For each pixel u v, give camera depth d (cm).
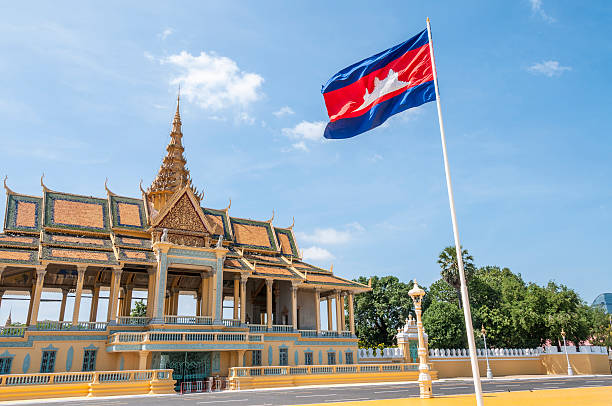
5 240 4188
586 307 7875
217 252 4700
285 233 6556
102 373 3334
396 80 1998
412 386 3838
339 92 2117
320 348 5225
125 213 4994
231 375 4028
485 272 9506
